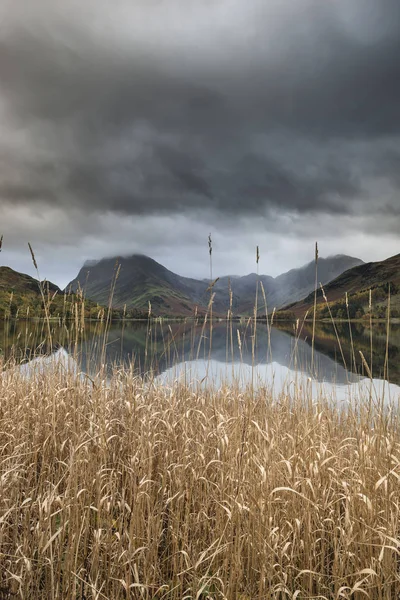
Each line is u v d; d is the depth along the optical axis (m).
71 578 3.42
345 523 3.61
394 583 3.51
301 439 4.49
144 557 3.48
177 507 3.97
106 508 3.98
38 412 5.52
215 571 3.79
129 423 5.22
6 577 3.58
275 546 3.43
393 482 4.00
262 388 6.69
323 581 3.82
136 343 29.27
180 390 6.83
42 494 4.35
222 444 4.20
